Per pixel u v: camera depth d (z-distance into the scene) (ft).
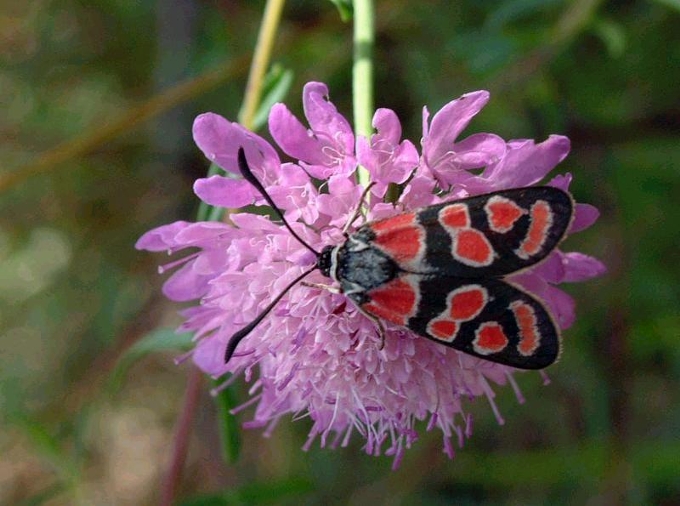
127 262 0.44
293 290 0.22
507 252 0.19
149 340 0.28
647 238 0.40
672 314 0.39
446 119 0.20
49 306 0.46
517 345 0.20
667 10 0.37
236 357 0.23
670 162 0.39
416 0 0.38
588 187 0.40
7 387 0.45
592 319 0.40
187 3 0.42
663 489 0.40
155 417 0.46
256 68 0.27
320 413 0.24
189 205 0.44
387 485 0.41
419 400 0.22
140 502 0.45
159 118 0.43
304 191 0.21
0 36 0.44
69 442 0.43
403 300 0.20
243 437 0.42
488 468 0.41
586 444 0.40
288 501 0.41
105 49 0.44
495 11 0.36
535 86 0.36
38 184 0.44
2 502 0.44
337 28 0.38
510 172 0.21
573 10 0.34
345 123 0.21
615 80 0.39
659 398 0.42
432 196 0.21
